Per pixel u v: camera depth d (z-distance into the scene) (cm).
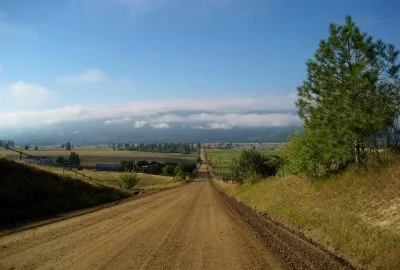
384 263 932
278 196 2708
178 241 1268
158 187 6906
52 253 1058
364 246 1066
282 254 1077
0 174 2114
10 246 1160
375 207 1465
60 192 2556
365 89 1842
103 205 2817
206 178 13962
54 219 1858
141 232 1465
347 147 2030
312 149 2278
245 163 4956
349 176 1972
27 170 2419
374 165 1852
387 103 1802
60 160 12206
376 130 1844
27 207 2047
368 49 1862
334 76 2003
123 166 13138
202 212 2317
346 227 1294
